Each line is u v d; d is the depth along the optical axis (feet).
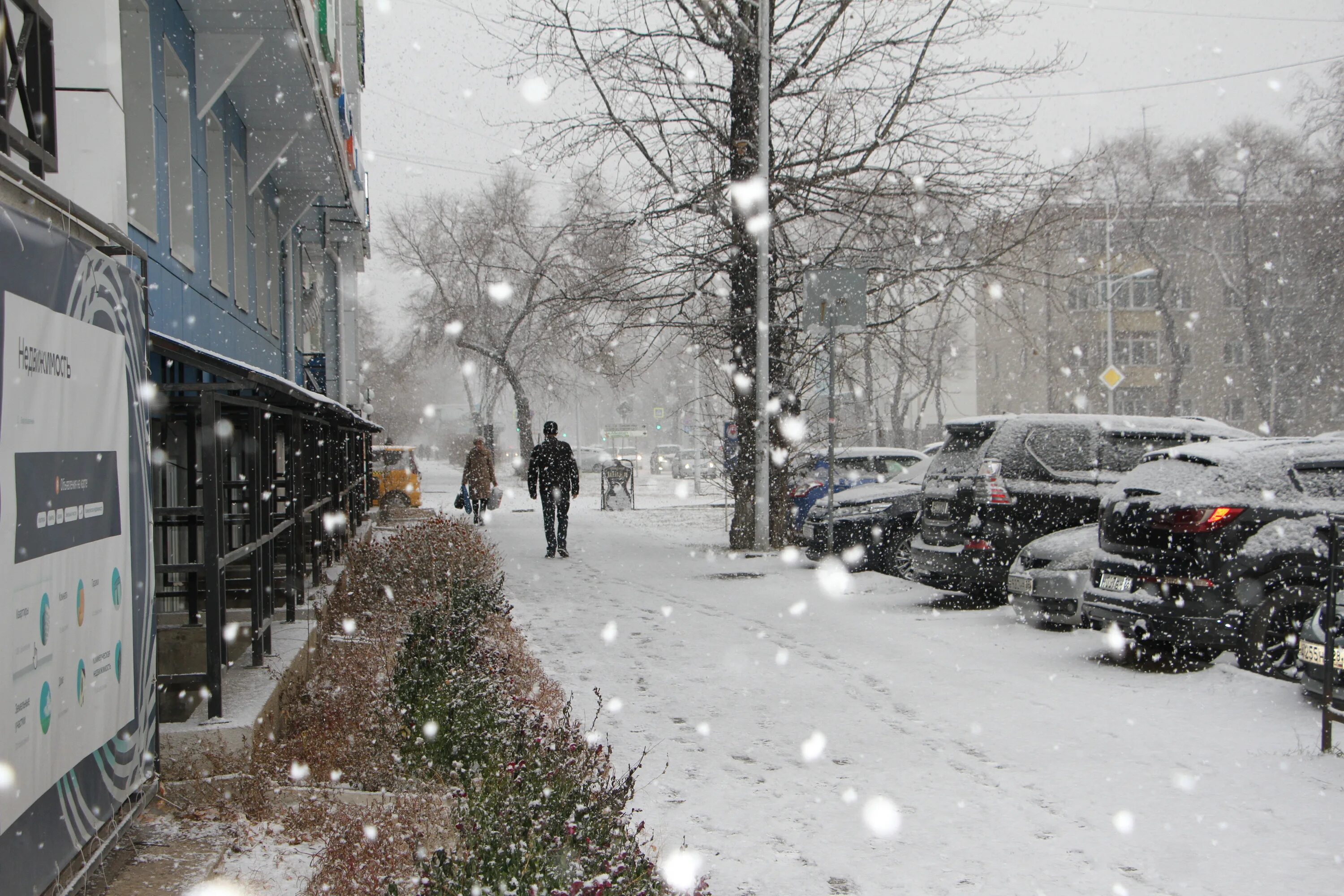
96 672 11.90
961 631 32.14
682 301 60.85
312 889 11.77
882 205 58.13
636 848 11.80
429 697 18.78
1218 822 15.92
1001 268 58.90
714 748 19.95
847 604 37.99
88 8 18.37
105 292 12.70
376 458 105.09
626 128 57.62
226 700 17.43
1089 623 29.45
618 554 56.54
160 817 14.55
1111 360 150.82
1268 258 159.12
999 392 205.16
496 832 11.43
